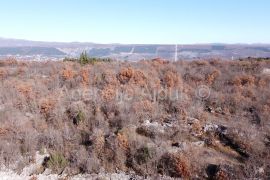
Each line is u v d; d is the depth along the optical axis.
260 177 11.34
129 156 13.08
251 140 13.08
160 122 15.10
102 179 12.28
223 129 14.12
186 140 13.73
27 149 14.02
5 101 18.06
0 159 13.48
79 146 14.03
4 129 14.96
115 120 15.19
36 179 12.49
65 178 12.55
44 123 15.84
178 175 11.97
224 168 11.69
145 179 12.05
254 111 16.02
